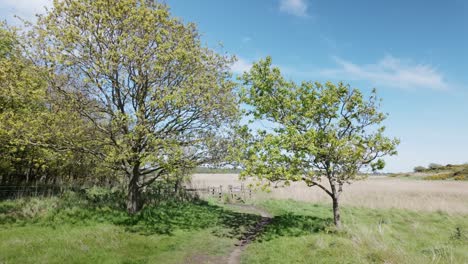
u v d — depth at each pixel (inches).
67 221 665.6
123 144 697.0
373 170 685.9
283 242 574.2
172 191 1230.3
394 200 1326.3
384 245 492.7
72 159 902.4
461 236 686.5
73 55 711.1
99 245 509.7
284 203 1272.1
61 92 720.3
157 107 722.8
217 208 1109.7
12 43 824.3
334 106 724.7
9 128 671.8
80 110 730.2
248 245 600.1
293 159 634.8
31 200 783.1
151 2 810.2
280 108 753.6
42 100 708.0
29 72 708.0
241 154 698.2
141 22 730.8
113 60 702.5
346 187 2015.3
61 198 835.4
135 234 609.9
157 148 682.2
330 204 1268.5
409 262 437.1
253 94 751.1
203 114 778.2
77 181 1221.1
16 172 1119.0
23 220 651.5
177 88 738.2
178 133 775.7
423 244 622.5
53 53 695.1
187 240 609.6
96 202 855.7
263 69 749.3
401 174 4739.2
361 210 1106.1
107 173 1103.0
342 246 502.3
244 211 1102.4
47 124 711.1
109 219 708.7
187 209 973.8
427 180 3329.2
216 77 810.8
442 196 1512.1
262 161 633.6
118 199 916.0
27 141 675.4
